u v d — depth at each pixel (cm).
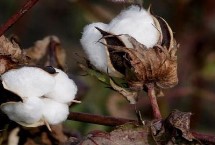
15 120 317
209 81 408
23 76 316
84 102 370
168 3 381
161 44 320
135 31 320
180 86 381
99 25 321
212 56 384
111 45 319
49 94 318
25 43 518
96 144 318
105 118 321
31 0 319
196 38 383
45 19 536
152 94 321
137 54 319
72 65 378
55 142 333
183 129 317
